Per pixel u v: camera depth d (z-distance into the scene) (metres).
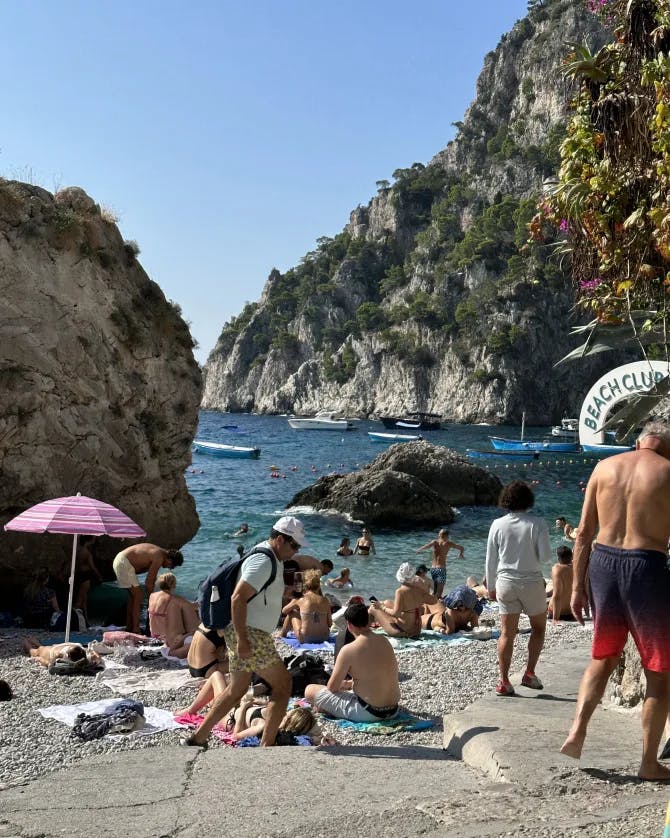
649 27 7.84
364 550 26.98
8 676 10.13
